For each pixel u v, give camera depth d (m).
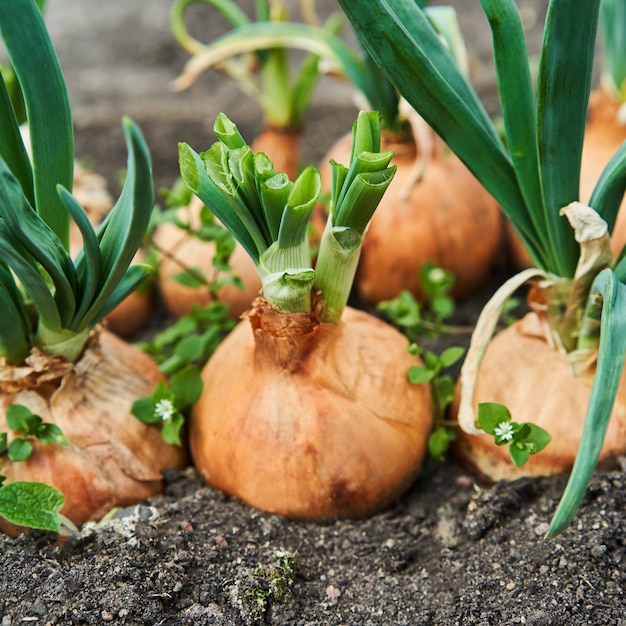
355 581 0.58
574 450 0.60
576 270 0.59
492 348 0.62
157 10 1.17
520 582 0.58
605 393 0.54
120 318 0.71
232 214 0.57
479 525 0.59
